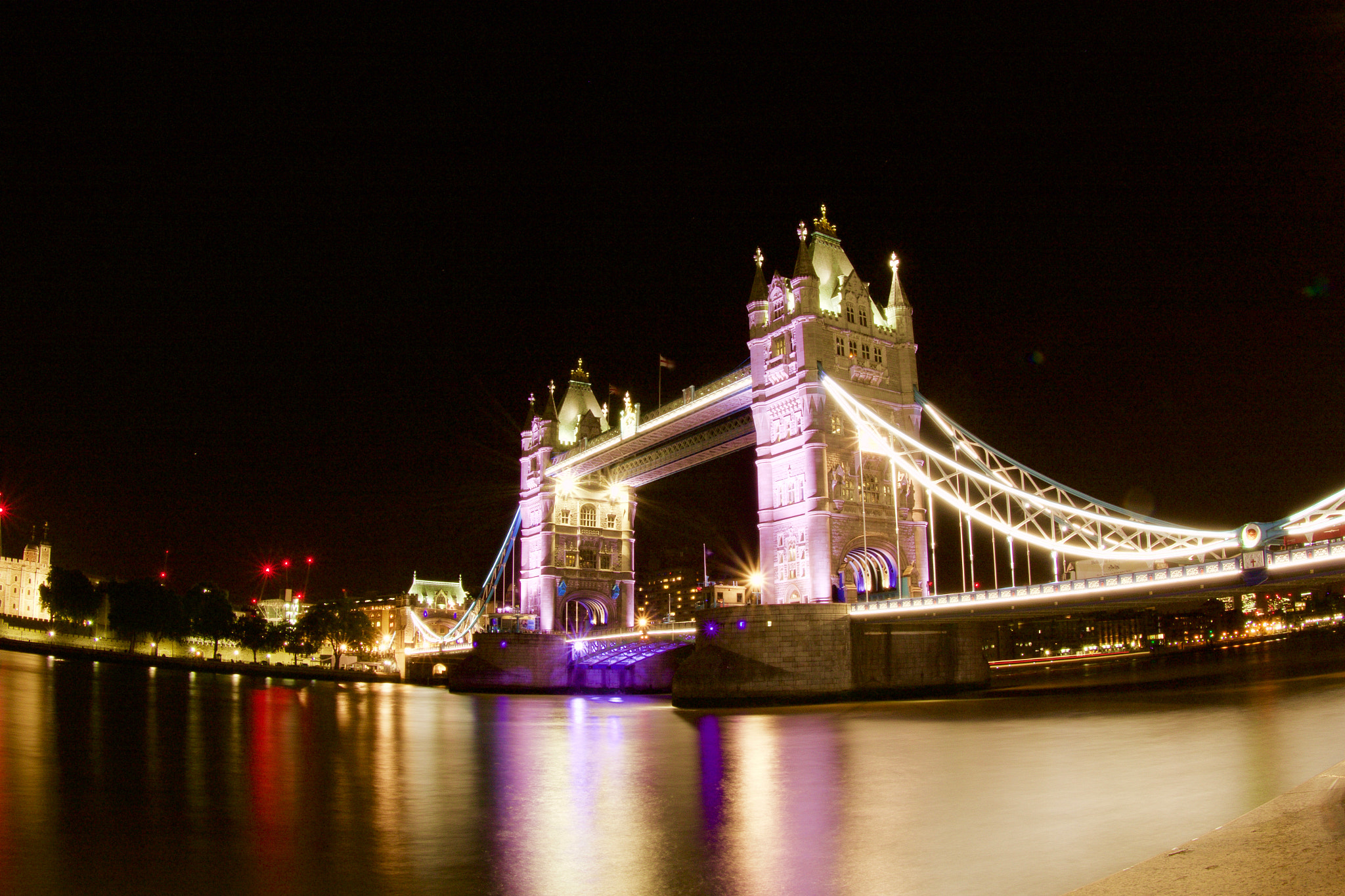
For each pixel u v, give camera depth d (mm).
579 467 116438
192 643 158000
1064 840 21078
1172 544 56594
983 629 79312
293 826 24297
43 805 26344
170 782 31047
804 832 23188
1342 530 54406
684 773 34406
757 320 84562
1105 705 56844
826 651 68750
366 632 172500
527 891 18375
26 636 141500
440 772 35312
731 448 102812
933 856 20219
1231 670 94938
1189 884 12375
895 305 85625
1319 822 15211
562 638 111750
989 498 69312
